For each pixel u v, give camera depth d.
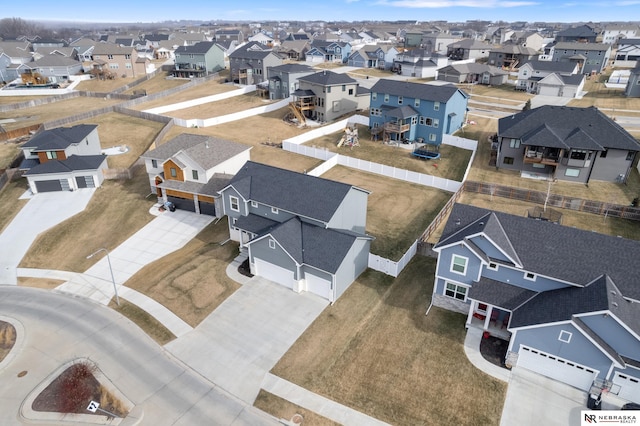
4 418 22.97
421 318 29.16
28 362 26.66
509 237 27.64
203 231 41.91
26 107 87.12
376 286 32.59
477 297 26.56
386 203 45.78
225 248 38.47
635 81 81.06
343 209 34.12
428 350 26.42
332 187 34.81
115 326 29.62
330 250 31.11
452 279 28.69
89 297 33.00
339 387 24.12
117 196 49.16
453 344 26.84
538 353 24.16
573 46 108.00
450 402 23.03
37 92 96.94
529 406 22.73
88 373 25.47
